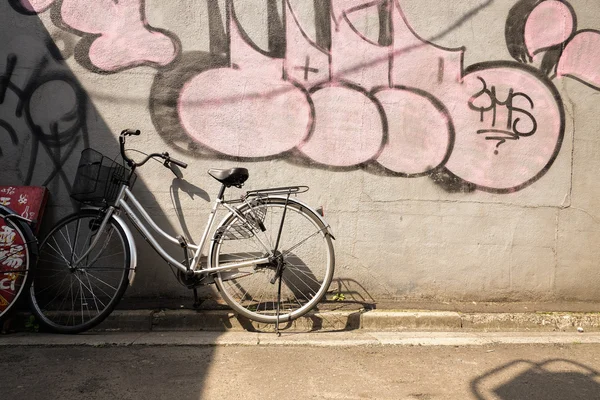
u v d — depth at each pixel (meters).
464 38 4.48
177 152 4.42
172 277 4.46
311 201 4.50
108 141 4.39
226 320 4.17
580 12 4.52
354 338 3.98
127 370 3.31
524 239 4.59
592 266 4.59
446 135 4.52
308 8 4.41
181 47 4.38
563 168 4.57
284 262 4.12
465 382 3.25
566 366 3.54
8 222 3.99
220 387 3.10
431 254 4.56
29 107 4.36
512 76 4.52
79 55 4.35
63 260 4.30
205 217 4.45
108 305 3.93
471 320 4.29
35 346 3.68
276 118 4.44
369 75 4.46
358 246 4.54
